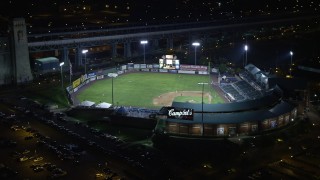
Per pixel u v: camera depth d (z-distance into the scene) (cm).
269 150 13412
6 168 12044
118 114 16175
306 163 12469
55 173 11638
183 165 12344
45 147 13650
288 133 14725
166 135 14388
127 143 14062
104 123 16238
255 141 14012
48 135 14738
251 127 14500
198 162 12594
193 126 14362
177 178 11519
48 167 12069
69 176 11612
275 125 14938
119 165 12281
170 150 13438
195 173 11894
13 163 12494
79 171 11912
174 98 19925
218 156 13000
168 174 11750
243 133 14450
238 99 19262
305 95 18388
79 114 17175
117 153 13112
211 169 12144
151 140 14388
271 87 18875
